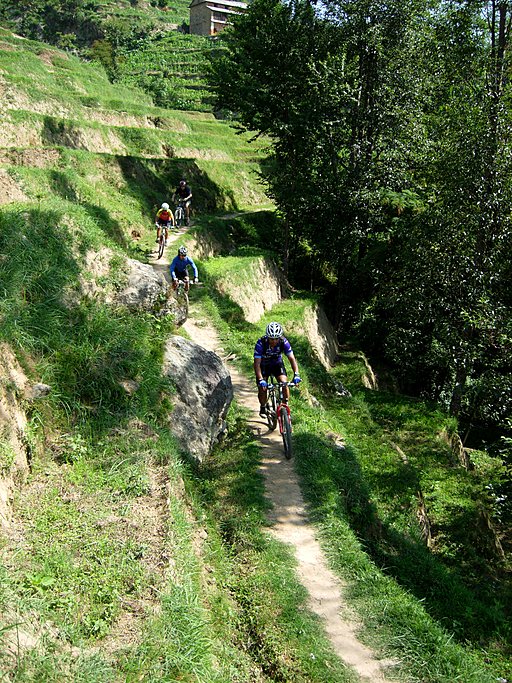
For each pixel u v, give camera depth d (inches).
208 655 189.6
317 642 219.9
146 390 311.0
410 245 742.5
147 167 1115.9
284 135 971.9
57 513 219.6
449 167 679.1
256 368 350.6
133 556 208.1
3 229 320.2
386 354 909.2
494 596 381.4
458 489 524.1
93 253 373.4
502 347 632.4
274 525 289.7
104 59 2265.0
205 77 1075.3
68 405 272.7
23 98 1084.5
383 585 261.7
